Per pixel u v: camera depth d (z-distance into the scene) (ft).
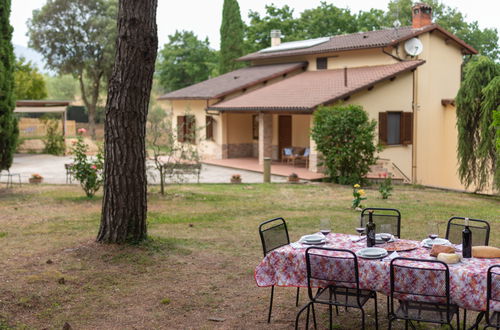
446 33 79.97
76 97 209.56
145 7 25.35
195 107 91.61
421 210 42.27
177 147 51.72
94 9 126.82
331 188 56.70
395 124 74.64
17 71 131.95
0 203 42.45
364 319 17.52
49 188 52.42
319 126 62.39
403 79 74.38
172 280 22.45
